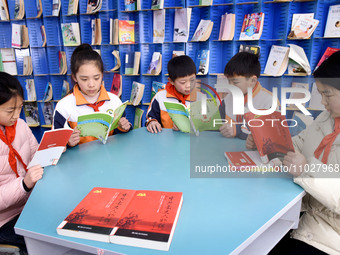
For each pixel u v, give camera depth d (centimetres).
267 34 285
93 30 346
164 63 317
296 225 100
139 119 307
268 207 85
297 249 107
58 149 132
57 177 112
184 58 192
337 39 267
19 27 377
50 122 397
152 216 77
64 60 367
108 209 81
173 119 170
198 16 306
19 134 143
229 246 68
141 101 337
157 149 142
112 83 354
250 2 273
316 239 104
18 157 135
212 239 71
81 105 177
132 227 72
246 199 90
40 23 380
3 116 124
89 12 337
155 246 67
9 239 118
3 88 117
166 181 104
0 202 108
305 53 274
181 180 105
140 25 316
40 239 76
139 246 69
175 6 309
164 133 173
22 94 127
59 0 352
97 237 71
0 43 402
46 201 93
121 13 323
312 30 259
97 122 147
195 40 296
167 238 68
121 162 126
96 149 145
